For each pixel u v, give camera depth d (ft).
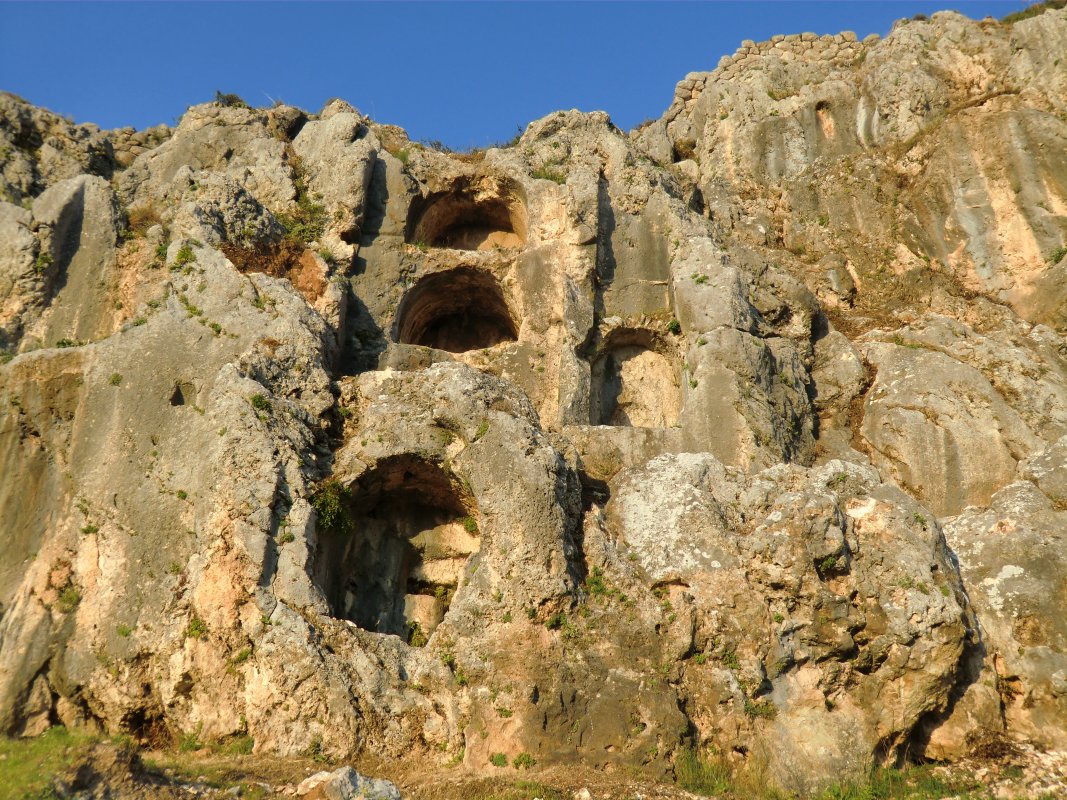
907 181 89.86
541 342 73.82
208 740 47.80
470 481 53.31
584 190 78.28
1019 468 63.21
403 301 75.15
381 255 75.82
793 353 73.20
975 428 68.18
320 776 42.34
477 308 82.89
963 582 56.34
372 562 57.93
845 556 51.47
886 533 52.80
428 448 54.65
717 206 92.89
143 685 49.70
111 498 54.13
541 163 82.94
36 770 38.37
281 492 52.03
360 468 54.44
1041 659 53.16
